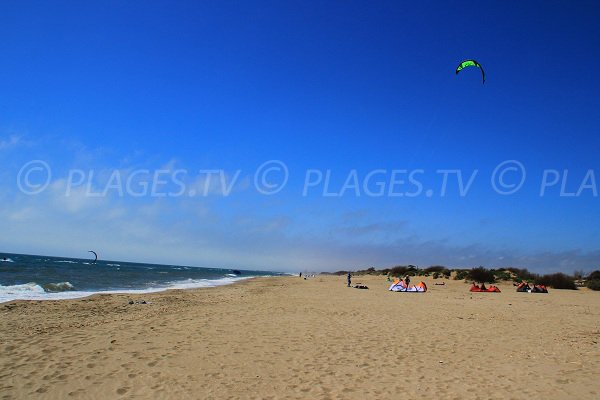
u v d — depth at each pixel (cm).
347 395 632
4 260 7138
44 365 731
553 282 3809
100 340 934
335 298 2248
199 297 2177
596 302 2233
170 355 825
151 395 607
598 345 1004
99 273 4844
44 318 1230
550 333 1165
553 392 656
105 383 651
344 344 978
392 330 1181
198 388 643
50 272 4275
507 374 754
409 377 729
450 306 1862
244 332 1086
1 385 624
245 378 700
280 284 4322
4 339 916
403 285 3039
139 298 1980
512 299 2311
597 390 666
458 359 859
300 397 619
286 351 892
